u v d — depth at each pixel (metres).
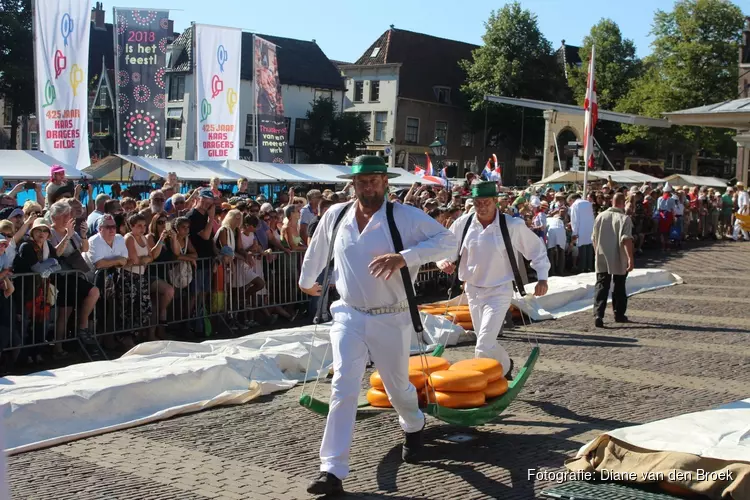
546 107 36.88
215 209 12.01
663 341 10.73
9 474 5.42
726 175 70.50
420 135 63.03
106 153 54.78
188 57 53.44
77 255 9.31
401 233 5.34
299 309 12.97
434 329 10.62
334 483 4.98
